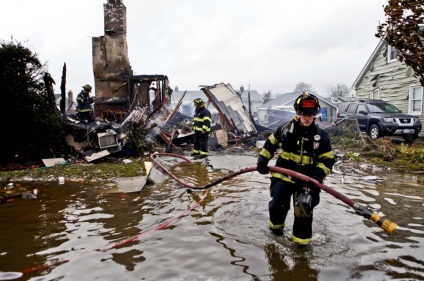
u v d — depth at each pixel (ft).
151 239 11.44
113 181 20.83
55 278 8.96
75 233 12.22
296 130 10.70
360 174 22.26
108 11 59.52
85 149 31.09
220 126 45.57
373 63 59.26
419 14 21.01
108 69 60.34
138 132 32.60
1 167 27.17
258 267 9.30
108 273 9.20
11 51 27.63
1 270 9.45
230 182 20.10
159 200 16.29
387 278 8.59
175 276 8.94
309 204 9.85
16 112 27.25
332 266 9.26
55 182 20.99
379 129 40.04
